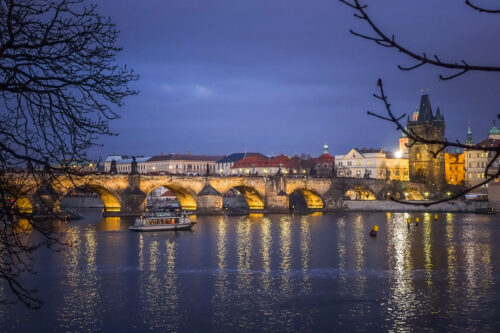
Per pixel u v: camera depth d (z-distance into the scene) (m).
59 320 55.16
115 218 186.12
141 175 199.62
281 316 56.84
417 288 68.69
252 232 139.25
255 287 69.88
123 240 119.62
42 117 17.97
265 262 88.75
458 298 63.66
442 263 87.38
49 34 17.67
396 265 85.44
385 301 62.50
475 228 149.62
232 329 52.69
